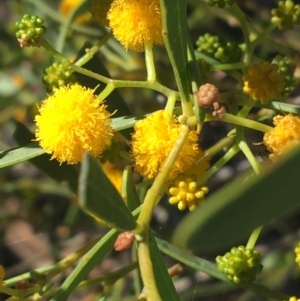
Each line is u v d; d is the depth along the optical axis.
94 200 0.15
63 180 0.20
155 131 0.17
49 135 0.17
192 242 0.14
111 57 0.25
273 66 0.18
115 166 0.20
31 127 0.26
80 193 0.14
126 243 0.16
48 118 0.17
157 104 0.25
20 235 0.29
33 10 0.27
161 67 0.24
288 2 0.19
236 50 0.20
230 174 0.23
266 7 0.25
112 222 0.15
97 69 0.20
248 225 0.14
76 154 0.17
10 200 0.28
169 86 0.22
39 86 0.28
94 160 0.15
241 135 0.18
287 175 0.14
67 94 0.17
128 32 0.18
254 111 0.22
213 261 0.20
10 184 0.28
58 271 0.19
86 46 0.20
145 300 0.19
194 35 0.26
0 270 0.18
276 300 0.18
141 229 0.16
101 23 0.19
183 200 0.17
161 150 0.17
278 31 0.25
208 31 0.26
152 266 0.16
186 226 0.14
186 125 0.17
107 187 0.15
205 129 0.22
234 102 0.19
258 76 0.18
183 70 0.17
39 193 0.28
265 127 0.18
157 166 0.17
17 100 0.28
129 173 0.17
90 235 0.27
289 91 0.20
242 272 0.18
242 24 0.19
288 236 0.23
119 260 0.28
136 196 0.18
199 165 0.18
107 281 0.20
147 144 0.17
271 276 0.23
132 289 0.25
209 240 0.14
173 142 0.17
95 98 0.18
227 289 0.22
